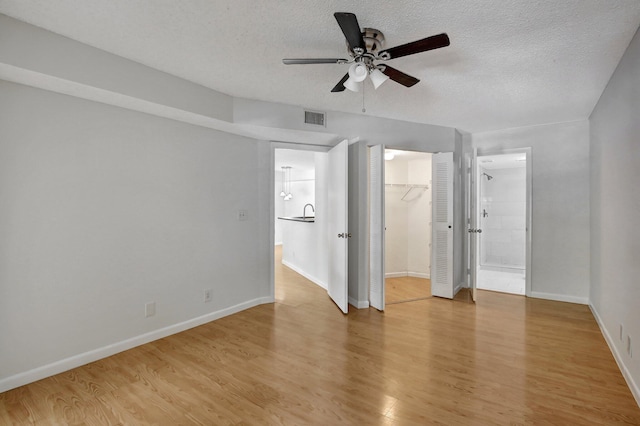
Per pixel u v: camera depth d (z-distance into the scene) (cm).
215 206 347
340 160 375
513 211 667
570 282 411
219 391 214
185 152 319
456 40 215
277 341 292
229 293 363
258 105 335
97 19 195
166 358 260
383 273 376
